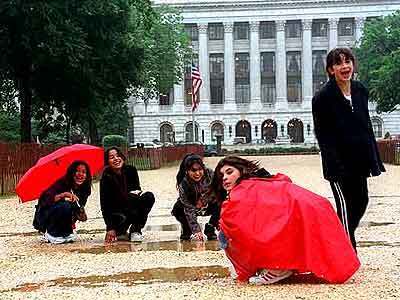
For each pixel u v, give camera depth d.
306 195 7.99
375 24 71.94
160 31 57.31
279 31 100.19
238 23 101.25
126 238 12.85
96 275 9.08
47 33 31.77
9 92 45.81
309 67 99.69
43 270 9.57
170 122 99.94
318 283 7.79
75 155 13.26
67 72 35.53
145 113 100.19
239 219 7.82
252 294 7.34
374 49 70.12
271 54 101.81
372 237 12.20
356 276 8.25
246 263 7.94
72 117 41.59
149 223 15.35
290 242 7.75
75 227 14.38
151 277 8.81
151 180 31.64
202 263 9.77
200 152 65.50
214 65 101.88
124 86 39.19
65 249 11.71
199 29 100.31
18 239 13.24
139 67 39.50
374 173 8.73
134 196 12.59
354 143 8.70
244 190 8.00
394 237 12.17
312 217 7.80
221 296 7.32
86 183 13.03
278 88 100.19
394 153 45.25
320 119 8.80
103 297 7.59
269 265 7.74
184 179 12.28
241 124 100.38
